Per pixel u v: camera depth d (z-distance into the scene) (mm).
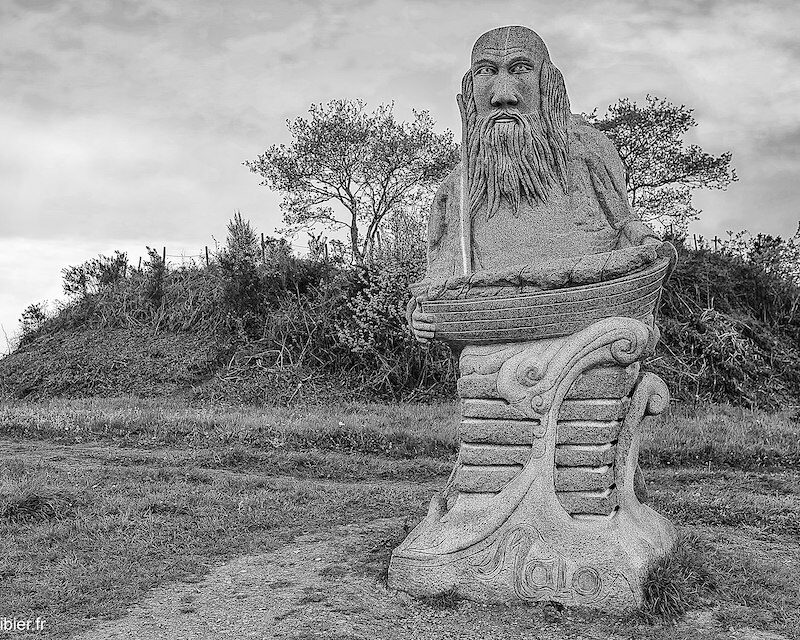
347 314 19188
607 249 5500
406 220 21172
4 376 21016
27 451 11945
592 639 4574
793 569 5828
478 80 5688
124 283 24516
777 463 10922
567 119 5688
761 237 21141
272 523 7281
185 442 12586
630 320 5105
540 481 5164
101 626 4855
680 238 21031
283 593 5344
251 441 12438
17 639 4664
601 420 5168
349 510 7941
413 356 17906
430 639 4586
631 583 4855
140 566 5934
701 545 6207
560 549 5012
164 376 19547
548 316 5199
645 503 5980
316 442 12461
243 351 19688
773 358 18234
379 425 13562
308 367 18938
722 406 15750
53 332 23672
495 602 5066
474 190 5770
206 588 5500
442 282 5488
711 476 10008
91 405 16719
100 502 7781
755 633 4645
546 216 5617
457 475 5523
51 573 5785
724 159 24562
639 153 24609
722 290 19625
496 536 5152
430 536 5316
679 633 4617
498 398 5328
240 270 21109
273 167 27078
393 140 26625
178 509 7637
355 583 5492
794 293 20031
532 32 5605
